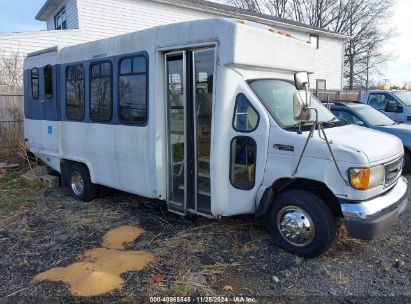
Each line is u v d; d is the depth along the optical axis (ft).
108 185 20.61
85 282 12.95
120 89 19.15
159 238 16.78
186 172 17.02
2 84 42.68
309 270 13.78
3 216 20.15
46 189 25.63
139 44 17.93
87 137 21.57
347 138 14.43
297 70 18.20
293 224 14.67
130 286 12.91
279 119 15.01
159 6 57.21
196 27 15.76
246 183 15.51
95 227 18.31
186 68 16.38
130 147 18.83
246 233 17.02
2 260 15.05
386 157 14.10
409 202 21.34
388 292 12.38
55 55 23.40
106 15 52.54
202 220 18.63
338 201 13.79
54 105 23.99
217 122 15.40
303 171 14.10
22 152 31.99
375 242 16.06
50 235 17.49
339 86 93.50
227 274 13.66
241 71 15.65
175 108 17.30
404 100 37.09
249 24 15.89
